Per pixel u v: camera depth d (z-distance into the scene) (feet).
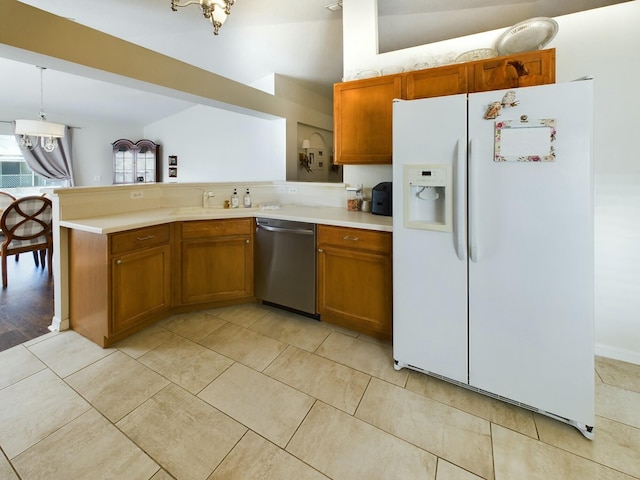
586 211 4.65
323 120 18.65
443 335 5.91
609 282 6.89
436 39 10.75
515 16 9.18
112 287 7.02
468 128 5.30
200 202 10.34
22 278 11.84
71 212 7.75
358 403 5.60
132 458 4.46
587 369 4.82
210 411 5.37
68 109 18.38
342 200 10.21
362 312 7.70
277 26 10.61
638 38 6.29
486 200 5.24
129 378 6.18
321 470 4.32
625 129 6.50
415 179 5.86
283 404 5.56
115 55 8.25
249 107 13.20
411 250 6.09
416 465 4.40
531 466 4.37
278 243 8.90
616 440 4.79
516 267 5.15
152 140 22.29
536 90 4.77
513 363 5.32
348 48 9.37
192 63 13.82
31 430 4.89
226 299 9.36
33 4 8.79
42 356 6.85
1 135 17.47
